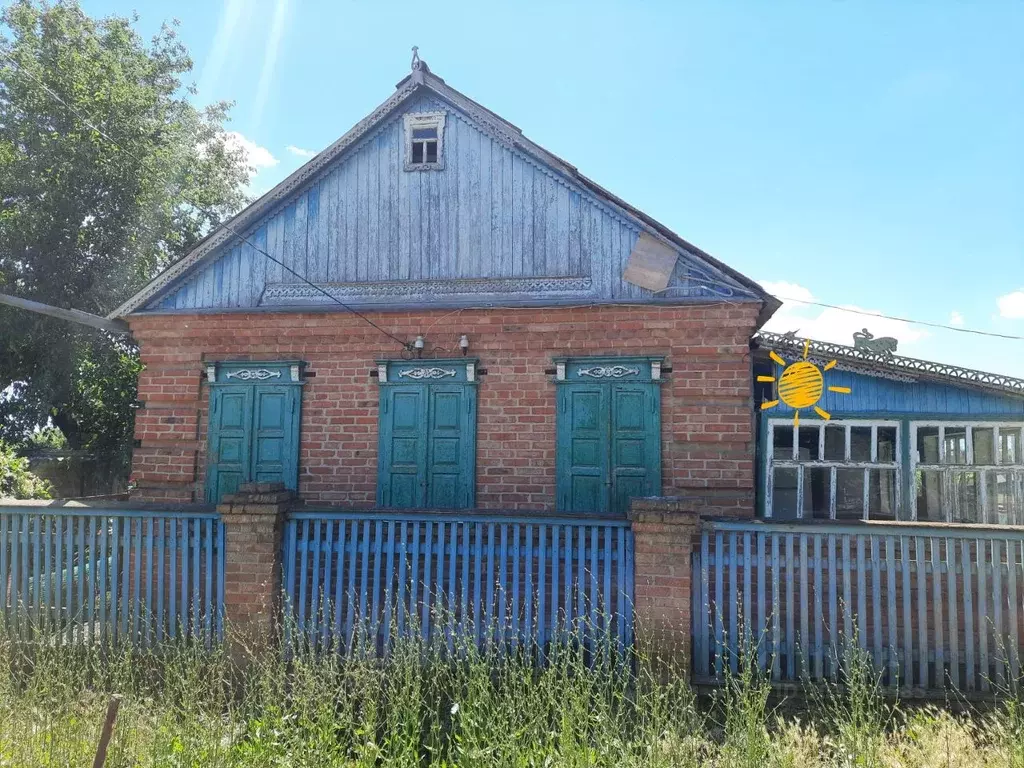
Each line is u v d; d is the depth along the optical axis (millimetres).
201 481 8594
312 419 8500
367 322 8445
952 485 9312
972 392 9406
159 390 8758
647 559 5566
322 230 9133
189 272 9070
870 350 9734
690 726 4559
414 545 6020
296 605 6113
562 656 5559
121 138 17406
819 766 4242
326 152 9109
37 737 4289
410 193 9039
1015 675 5172
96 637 6199
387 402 8391
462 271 8789
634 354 8016
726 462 7711
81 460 19172
